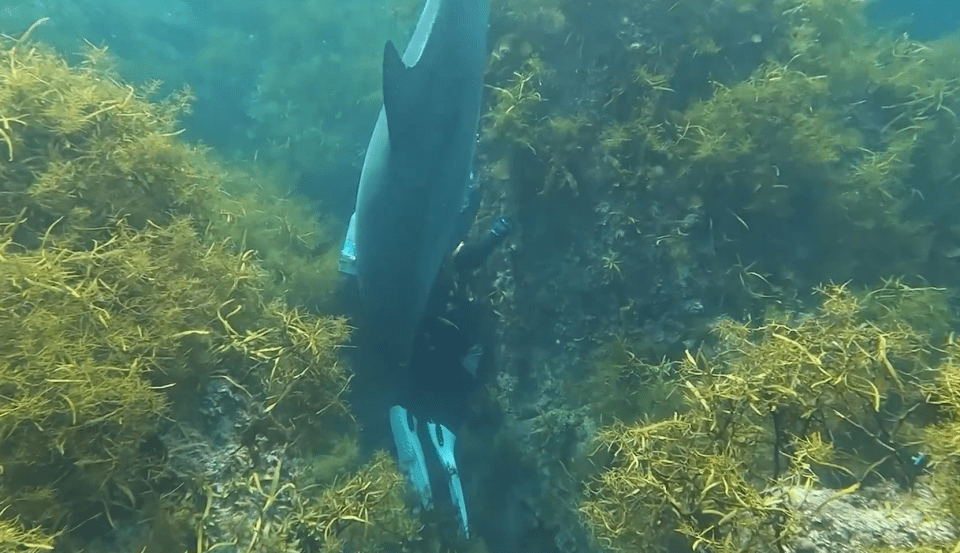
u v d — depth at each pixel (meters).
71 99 2.79
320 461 3.15
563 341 4.23
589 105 4.22
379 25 6.91
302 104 6.56
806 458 2.10
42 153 2.70
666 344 3.83
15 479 2.08
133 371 2.25
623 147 4.02
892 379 2.37
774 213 3.75
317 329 3.20
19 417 1.98
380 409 4.20
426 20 3.26
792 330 2.46
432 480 3.96
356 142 6.47
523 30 4.44
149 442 2.58
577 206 4.25
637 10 4.15
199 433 2.78
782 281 3.77
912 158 4.19
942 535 2.03
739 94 3.69
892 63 4.51
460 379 4.30
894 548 1.99
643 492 2.29
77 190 2.69
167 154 2.99
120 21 6.99
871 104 4.34
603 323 4.08
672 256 3.85
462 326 4.61
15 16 5.90
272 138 6.70
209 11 7.94
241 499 2.73
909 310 3.53
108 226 2.72
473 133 3.24
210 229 3.27
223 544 2.55
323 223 5.29
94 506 2.32
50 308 2.24
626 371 3.76
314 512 2.79
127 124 2.93
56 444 2.04
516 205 4.47
